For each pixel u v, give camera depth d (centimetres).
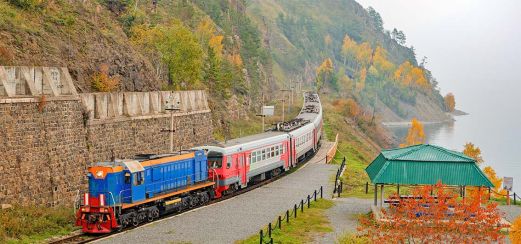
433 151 3628
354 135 13262
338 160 7938
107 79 5184
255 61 15362
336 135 10731
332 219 3691
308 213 3838
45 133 3612
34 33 4784
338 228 3412
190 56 7538
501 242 2883
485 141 19800
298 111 13512
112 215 3112
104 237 3041
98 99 4284
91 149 4056
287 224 3447
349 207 4122
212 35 13350
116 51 5759
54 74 3912
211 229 3291
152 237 3067
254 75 14588
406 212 2922
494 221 2720
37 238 2942
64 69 4006
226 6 18438
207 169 4262
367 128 16200
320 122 9300
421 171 3491
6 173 3281
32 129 3506
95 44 5478
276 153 5556
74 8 5972
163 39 7575
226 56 13338
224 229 3294
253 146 4994
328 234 3250
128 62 5866
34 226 3059
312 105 11681
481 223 2766
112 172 3167
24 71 3591
